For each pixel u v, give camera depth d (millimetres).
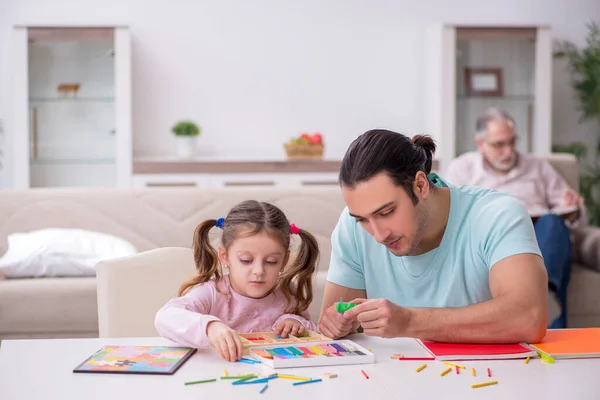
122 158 4918
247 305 1645
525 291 1469
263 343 1446
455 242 1632
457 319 1431
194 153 5062
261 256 1585
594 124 5734
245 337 1513
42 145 4926
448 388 1189
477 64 5152
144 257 1877
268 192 3695
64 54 4898
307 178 4965
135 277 1838
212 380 1225
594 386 1201
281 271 1697
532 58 5176
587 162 5758
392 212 1443
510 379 1239
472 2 5543
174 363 1312
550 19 5629
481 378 1245
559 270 3428
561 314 3453
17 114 4883
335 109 5480
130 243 3576
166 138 5363
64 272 3377
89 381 1227
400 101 5516
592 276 3559
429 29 5383
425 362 1343
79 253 3391
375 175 1422
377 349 1441
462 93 5160
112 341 1500
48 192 3635
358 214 1463
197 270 1661
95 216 3611
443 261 1647
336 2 5441
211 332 1378
